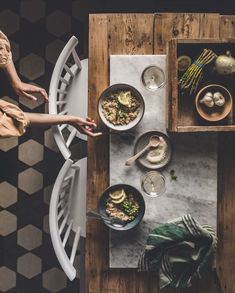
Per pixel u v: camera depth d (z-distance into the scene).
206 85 2.79
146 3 3.67
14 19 3.82
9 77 2.78
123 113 2.75
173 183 2.78
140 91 2.79
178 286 2.71
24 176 3.82
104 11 3.69
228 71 2.70
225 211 2.79
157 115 2.79
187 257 2.72
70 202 3.03
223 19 2.82
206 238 2.70
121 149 2.78
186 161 2.78
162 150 2.77
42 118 2.65
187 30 2.81
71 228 3.04
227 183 2.80
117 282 2.79
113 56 2.78
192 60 2.75
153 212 2.77
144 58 2.79
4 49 2.71
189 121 2.78
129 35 2.81
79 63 3.06
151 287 2.79
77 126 2.72
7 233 3.83
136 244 2.77
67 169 2.73
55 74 2.84
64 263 2.69
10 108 2.53
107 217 2.74
